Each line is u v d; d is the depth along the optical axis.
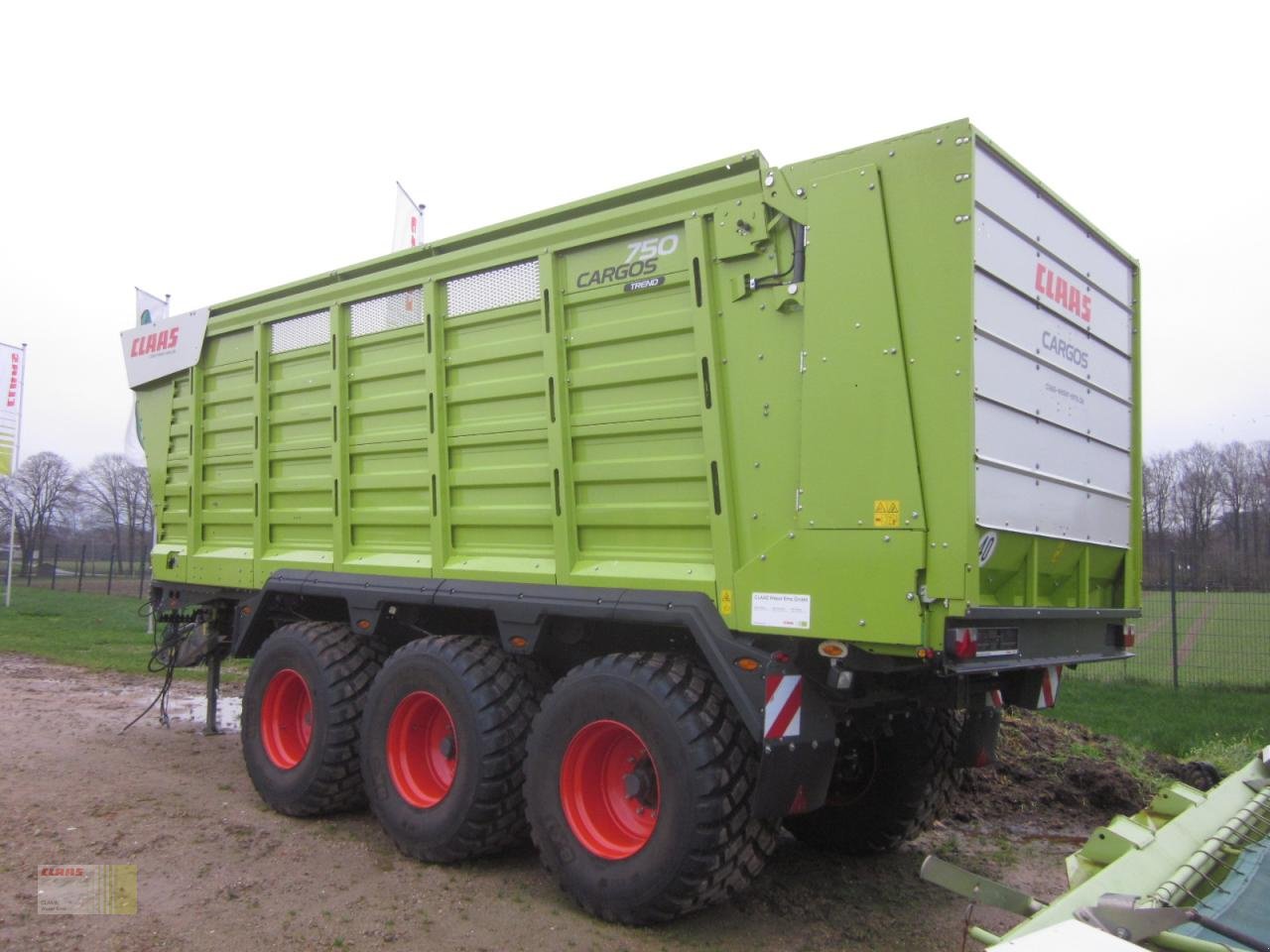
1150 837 2.55
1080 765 6.11
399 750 4.71
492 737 4.30
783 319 3.71
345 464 5.48
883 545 3.33
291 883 4.18
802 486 3.56
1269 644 9.81
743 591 3.70
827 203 3.59
